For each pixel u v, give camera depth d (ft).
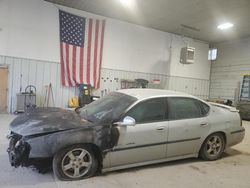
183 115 12.82
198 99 13.83
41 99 31.99
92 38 34.91
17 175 10.14
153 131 11.46
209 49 50.78
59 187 9.25
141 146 11.18
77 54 33.73
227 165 13.53
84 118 11.51
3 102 29.71
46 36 31.65
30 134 9.43
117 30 37.47
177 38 44.68
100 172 11.00
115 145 10.51
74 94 34.14
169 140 12.04
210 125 13.66
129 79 39.22
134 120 10.52
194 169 12.49
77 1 30.96
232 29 39.52
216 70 49.83
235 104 44.29
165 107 12.29
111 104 12.16
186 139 12.67
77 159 10.03
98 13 34.96
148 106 11.80
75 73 33.76
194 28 40.16
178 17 35.12
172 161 13.55
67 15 32.63
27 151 9.59
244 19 34.32
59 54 32.76
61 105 33.32
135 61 39.70
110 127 10.46
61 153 9.64
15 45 29.89
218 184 10.80
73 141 9.62
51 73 32.40
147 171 11.72
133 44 39.29
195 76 48.29
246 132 25.29
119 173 11.18
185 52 39.88
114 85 37.65
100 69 36.17
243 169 13.03
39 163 10.12
